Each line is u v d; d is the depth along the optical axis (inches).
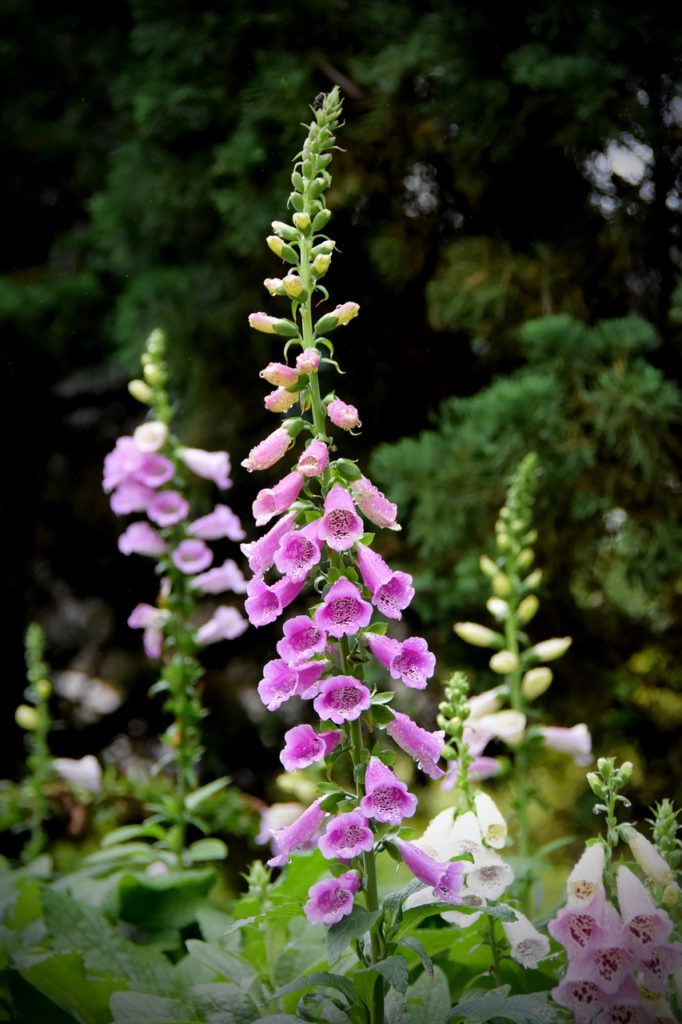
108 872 78.2
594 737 128.7
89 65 163.6
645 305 136.2
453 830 48.6
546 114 125.8
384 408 144.7
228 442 143.3
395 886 55.9
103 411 164.9
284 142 132.8
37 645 91.5
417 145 135.3
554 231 135.8
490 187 135.0
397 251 138.0
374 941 41.5
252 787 150.9
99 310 158.2
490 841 49.0
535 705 128.0
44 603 166.4
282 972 54.1
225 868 132.1
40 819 91.1
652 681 131.4
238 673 151.7
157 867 72.2
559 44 124.2
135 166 143.8
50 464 165.5
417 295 143.5
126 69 153.8
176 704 74.1
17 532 164.1
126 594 161.9
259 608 43.0
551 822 120.9
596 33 120.6
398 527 43.3
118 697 160.7
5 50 163.0
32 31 163.6
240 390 143.2
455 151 131.2
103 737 160.7
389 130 134.3
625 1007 44.1
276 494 43.0
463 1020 43.9
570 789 121.8
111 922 63.7
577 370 117.0
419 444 125.0
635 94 124.4
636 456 111.7
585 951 44.0
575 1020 44.3
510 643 65.9
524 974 52.8
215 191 136.9
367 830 40.7
